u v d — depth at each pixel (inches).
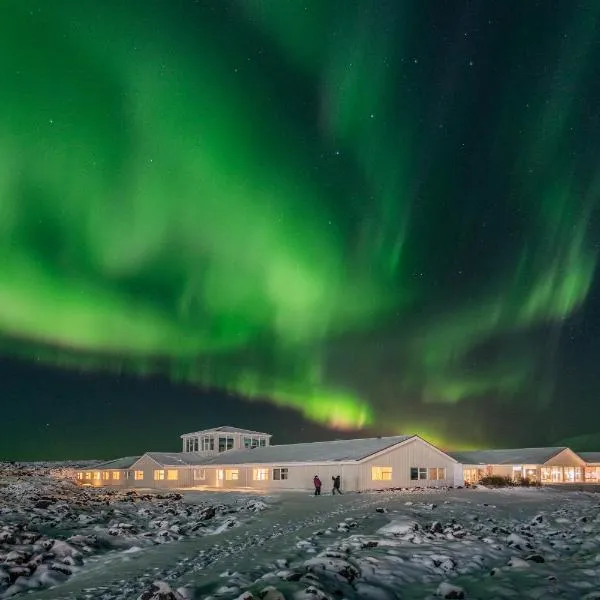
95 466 2812.5
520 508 1150.3
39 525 797.2
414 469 1925.4
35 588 463.2
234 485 2180.1
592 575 456.1
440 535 665.6
